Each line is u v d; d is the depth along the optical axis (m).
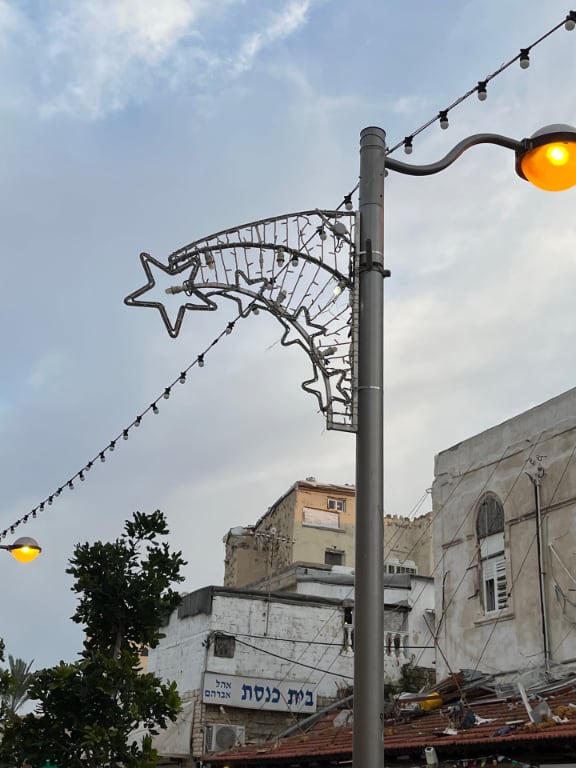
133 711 9.58
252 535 41.62
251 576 40.91
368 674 5.80
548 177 7.00
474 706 15.41
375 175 7.12
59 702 9.77
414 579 25.55
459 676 16.89
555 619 16.06
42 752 9.67
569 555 16.09
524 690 14.30
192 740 22.52
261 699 23.16
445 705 16.55
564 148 6.80
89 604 10.44
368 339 6.66
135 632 10.47
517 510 17.48
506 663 16.91
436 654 18.88
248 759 18.09
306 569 31.28
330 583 27.23
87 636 10.45
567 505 16.36
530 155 6.99
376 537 6.10
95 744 9.52
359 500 6.23
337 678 24.05
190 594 24.67
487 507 18.41
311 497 42.16
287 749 17.86
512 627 16.97
